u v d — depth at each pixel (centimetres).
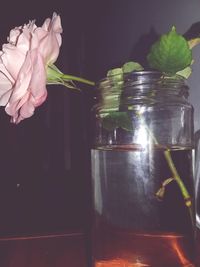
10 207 52
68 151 59
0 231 41
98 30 50
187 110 22
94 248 23
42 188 57
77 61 55
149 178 21
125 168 22
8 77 19
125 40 48
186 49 20
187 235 22
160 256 21
